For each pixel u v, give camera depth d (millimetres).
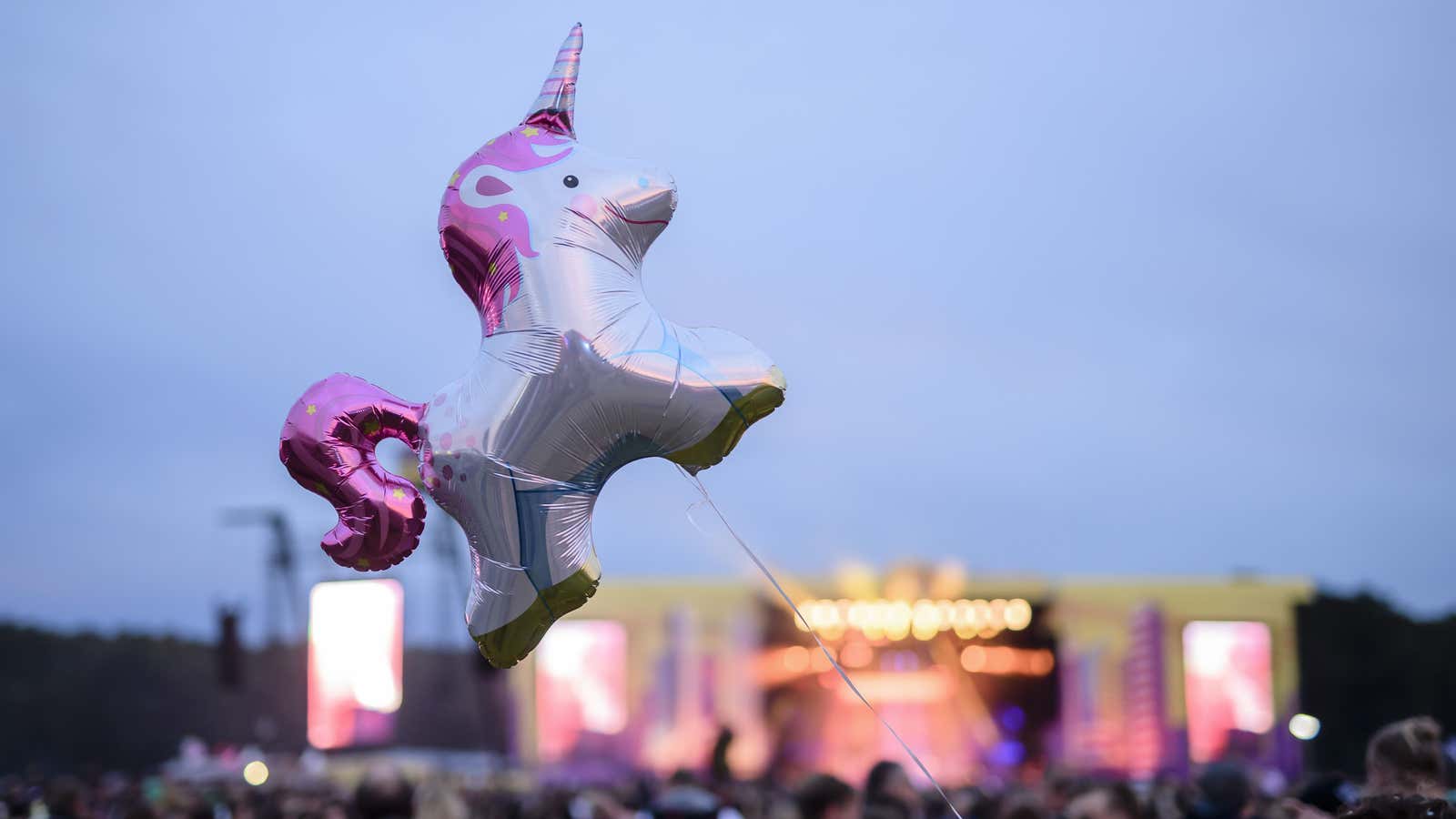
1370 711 42375
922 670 32531
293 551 31469
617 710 33438
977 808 8312
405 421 3543
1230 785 6438
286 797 10289
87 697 52688
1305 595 33688
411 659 41750
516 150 3557
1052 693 33094
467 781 22094
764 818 11648
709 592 33312
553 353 3373
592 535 3467
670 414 3381
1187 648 33625
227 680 27781
